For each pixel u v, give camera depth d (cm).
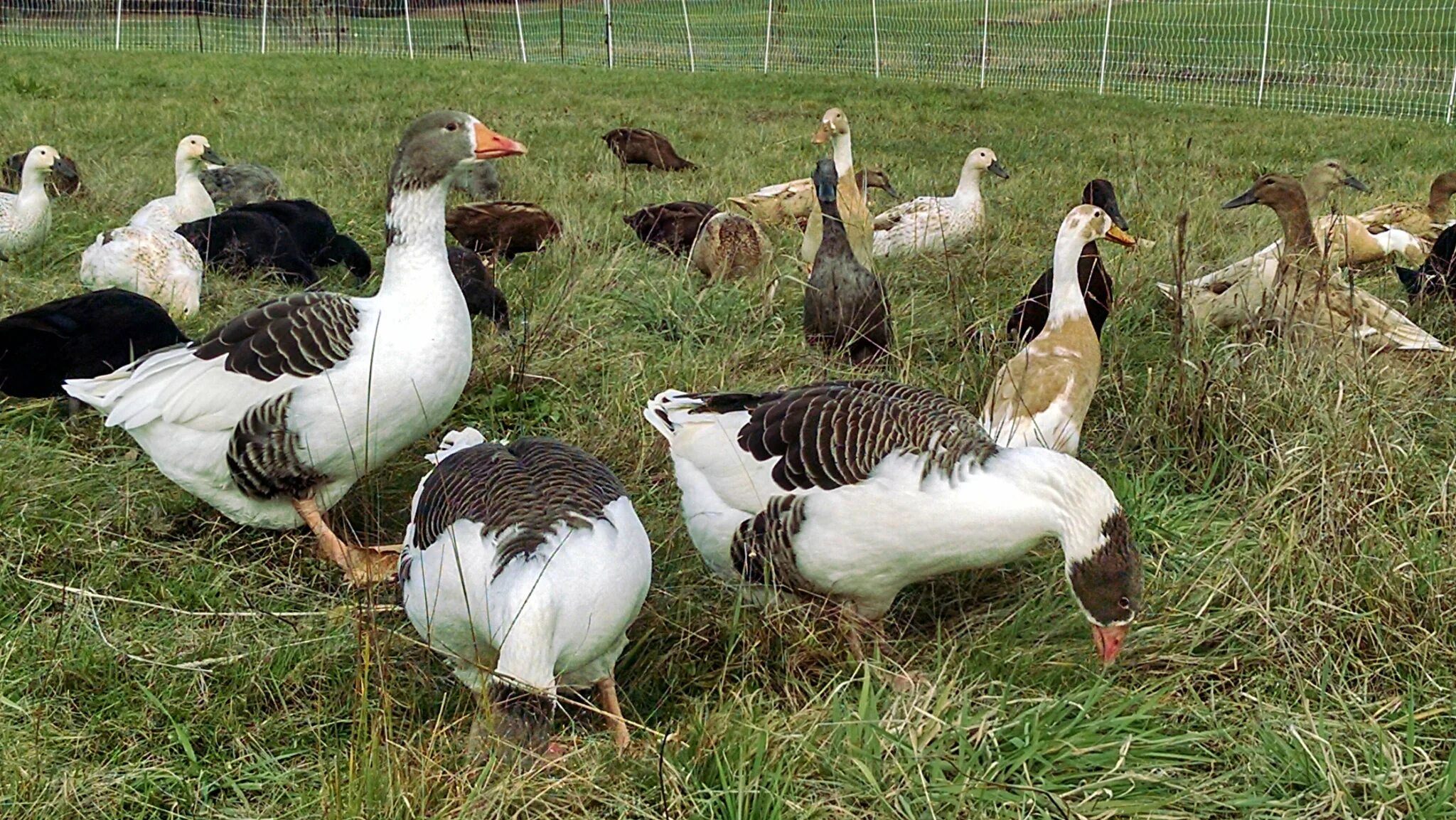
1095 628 164
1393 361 241
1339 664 169
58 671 163
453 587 155
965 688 161
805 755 148
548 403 233
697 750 148
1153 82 853
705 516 178
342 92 694
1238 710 163
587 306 277
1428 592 177
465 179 398
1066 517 161
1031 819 144
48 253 312
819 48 1045
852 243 307
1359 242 331
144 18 1198
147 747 155
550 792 143
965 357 231
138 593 181
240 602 181
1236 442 212
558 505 156
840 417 169
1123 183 431
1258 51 933
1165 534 195
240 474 188
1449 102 727
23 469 203
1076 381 202
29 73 721
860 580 170
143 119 538
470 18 1261
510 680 141
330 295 191
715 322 273
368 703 156
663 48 1088
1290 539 181
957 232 346
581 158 489
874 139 560
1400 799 147
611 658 159
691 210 337
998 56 969
